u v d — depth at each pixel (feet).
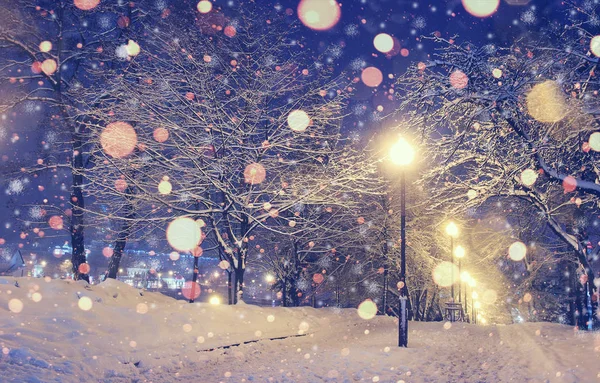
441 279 126.00
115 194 72.84
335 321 83.20
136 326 45.80
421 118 52.42
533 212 77.46
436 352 47.09
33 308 43.91
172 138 73.46
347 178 75.72
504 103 49.55
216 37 80.84
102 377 31.22
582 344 43.68
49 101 80.89
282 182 79.56
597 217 78.48
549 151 61.72
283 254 117.08
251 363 40.11
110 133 71.41
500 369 36.29
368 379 33.37
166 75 75.25
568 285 96.48
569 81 50.55
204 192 78.84
